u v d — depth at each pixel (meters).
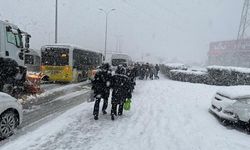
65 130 7.50
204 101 14.12
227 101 9.32
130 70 10.84
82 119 8.80
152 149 6.48
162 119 9.48
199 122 9.40
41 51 20.33
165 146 6.75
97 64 28.14
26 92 13.13
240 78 22.38
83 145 6.42
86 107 10.80
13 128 6.99
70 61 20.17
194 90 19.09
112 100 8.96
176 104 12.67
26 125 7.89
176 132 8.01
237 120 9.01
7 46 11.56
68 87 17.84
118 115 9.64
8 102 6.82
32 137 6.76
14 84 12.23
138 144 6.76
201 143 7.17
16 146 6.12
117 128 8.00
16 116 7.21
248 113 8.90
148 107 11.52
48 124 8.02
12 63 11.95
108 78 8.75
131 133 7.61
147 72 29.16
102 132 7.51
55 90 15.89
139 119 9.27
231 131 8.74
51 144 6.36
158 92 16.92
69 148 6.17
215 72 24.53
